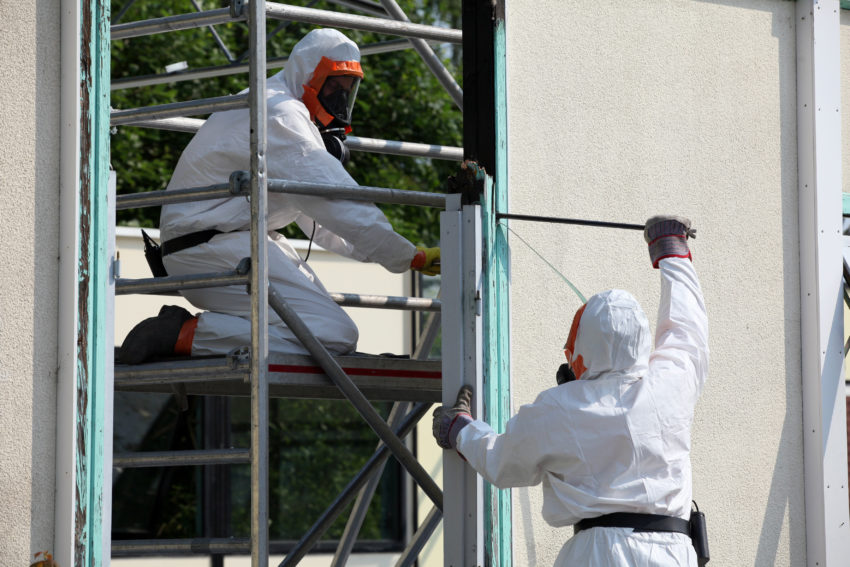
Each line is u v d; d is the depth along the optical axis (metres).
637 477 7.49
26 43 7.90
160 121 11.33
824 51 11.47
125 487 21.22
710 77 11.00
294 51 9.62
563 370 8.21
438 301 10.48
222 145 9.30
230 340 9.07
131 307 18.30
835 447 11.20
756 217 11.16
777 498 11.05
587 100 10.27
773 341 11.16
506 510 9.34
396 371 9.41
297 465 22.59
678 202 10.70
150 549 8.77
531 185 9.91
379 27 9.93
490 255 8.38
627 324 7.58
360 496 12.85
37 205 7.88
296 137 9.03
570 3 10.26
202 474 21.70
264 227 8.32
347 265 20.47
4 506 7.62
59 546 7.77
